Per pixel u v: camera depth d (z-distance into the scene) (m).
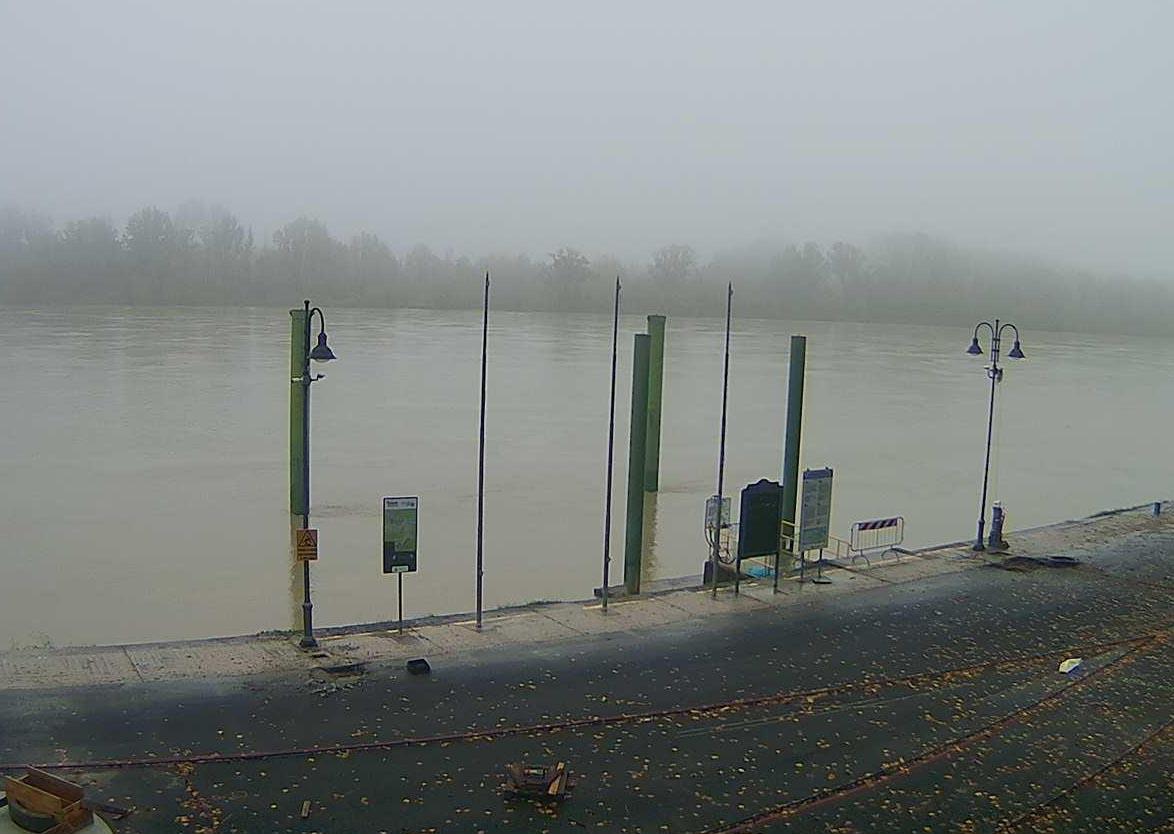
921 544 35.59
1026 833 13.91
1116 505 44.41
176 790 13.90
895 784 15.16
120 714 16.22
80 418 54.50
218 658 18.97
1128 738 17.19
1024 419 71.25
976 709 18.19
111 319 125.06
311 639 19.75
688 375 87.00
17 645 23.11
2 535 32.81
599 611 23.17
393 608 26.36
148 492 39.19
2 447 46.81
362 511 37.12
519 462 47.28
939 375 98.06
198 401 61.38
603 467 46.78
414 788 14.30
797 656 20.56
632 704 17.66
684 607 23.72
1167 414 77.69
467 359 93.38
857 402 74.88
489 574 29.77
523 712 17.08
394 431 54.56
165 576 28.88
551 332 133.00
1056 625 23.39
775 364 98.62
